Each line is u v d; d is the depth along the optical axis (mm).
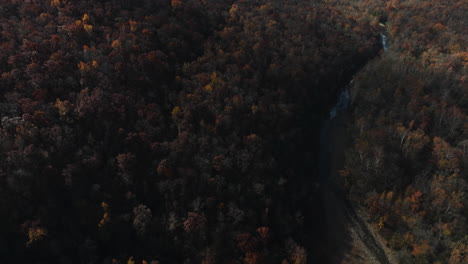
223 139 112625
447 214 104750
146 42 127438
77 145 94562
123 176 92625
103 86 106688
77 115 97438
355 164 129375
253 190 104750
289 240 100562
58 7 132000
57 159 89625
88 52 115125
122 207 91500
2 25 116312
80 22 125500
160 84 120500
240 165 107875
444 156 119188
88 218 86562
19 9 126250
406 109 140000
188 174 98000
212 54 138375
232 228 95500
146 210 89562
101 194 90000
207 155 105500
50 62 105062
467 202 105562
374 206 110938
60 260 80750
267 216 103250
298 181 123062
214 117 116000
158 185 95625
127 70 115312
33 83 99250
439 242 100125
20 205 81562
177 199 95875
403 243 104062
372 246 108938
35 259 79375
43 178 84812
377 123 138500
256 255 89938
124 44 122562
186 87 122750
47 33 119562
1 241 77500
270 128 124812
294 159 126750
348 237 112125
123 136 98562
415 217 106500
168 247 90688
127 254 86938
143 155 98875
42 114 92812
